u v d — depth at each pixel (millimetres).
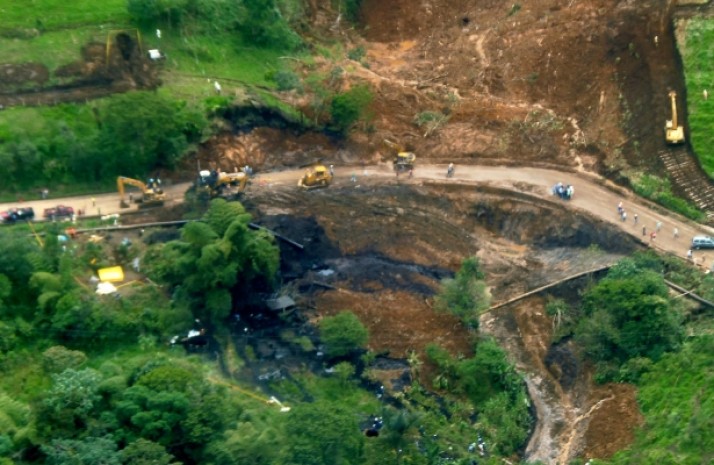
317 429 80125
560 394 93875
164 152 112688
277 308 100062
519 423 90562
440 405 91938
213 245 97125
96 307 95312
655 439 84625
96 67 119812
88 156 111250
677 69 115562
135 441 78312
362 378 94250
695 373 88062
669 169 109750
